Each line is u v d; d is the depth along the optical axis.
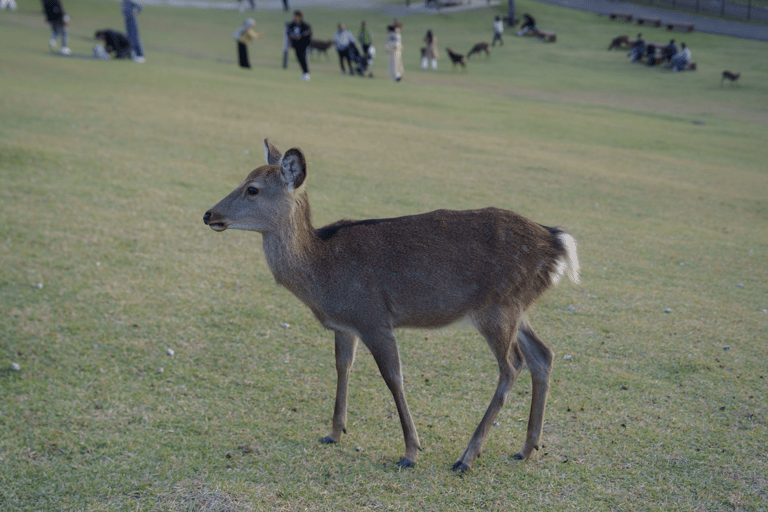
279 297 6.89
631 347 5.92
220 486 4.05
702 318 6.55
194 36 35.50
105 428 4.66
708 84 28.75
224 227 4.19
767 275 7.89
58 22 22.61
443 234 4.21
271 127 14.55
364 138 14.47
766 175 13.74
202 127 13.84
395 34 25.88
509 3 46.81
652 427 4.67
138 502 3.92
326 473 4.21
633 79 30.05
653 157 15.02
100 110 14.31
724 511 3.82
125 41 23.20
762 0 52.84
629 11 52.00
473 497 3.97
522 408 5.00
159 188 9.85
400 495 3.99
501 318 4.16
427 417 4.87
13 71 17.91
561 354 5.79
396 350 4.24
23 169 9.90
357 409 4.97
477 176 11.99
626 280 7.57
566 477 4.16
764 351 5.85
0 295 6.48
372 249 4.23
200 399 5.06
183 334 6.04
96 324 6.12
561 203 10.70
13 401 4.94
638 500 3.93
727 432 4.61
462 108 19.94
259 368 5.54
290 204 4.20
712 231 9.73
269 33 39.22
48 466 4.24
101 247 7.72
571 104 22.81
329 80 23.98
